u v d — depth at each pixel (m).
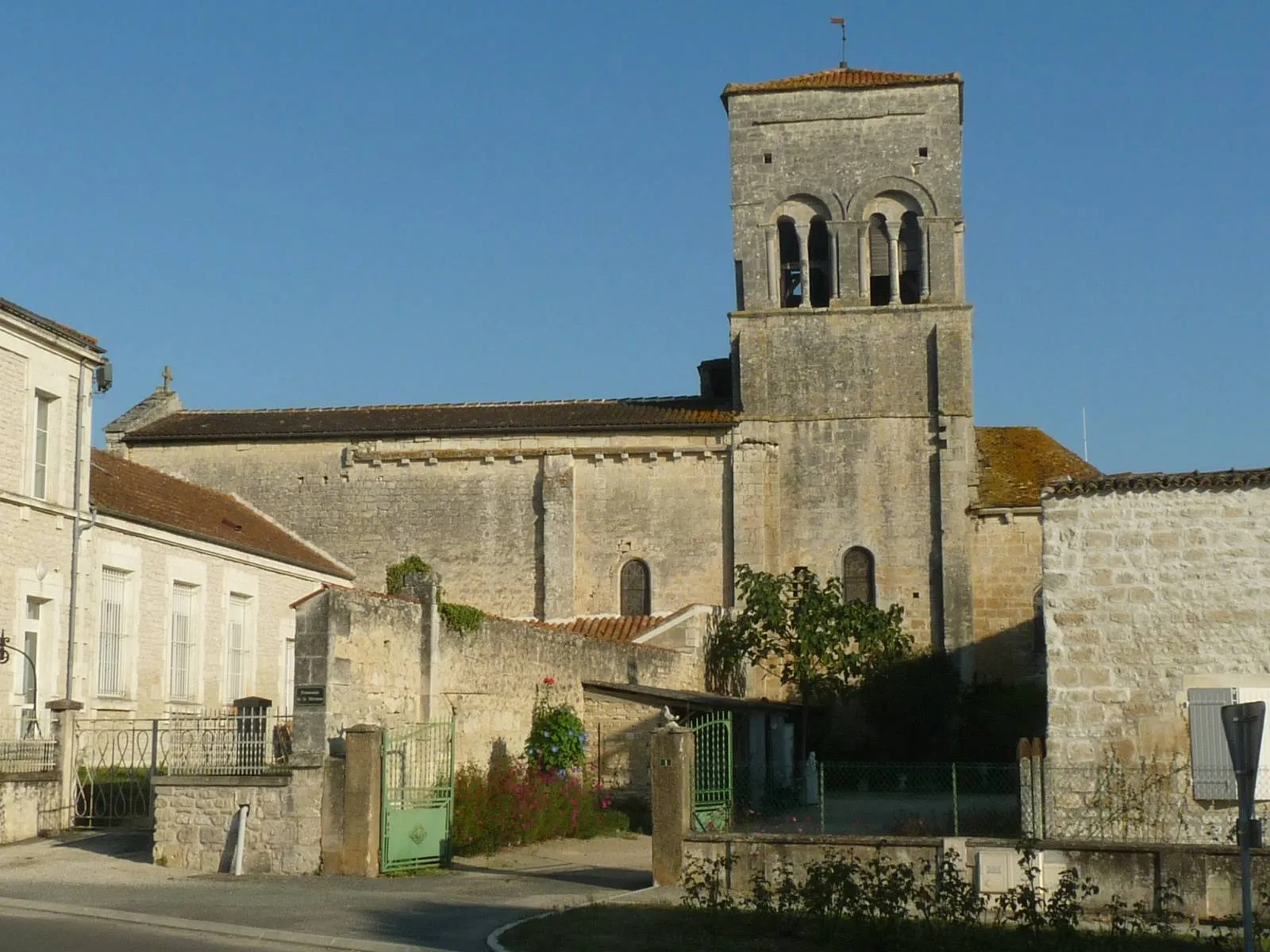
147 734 32.78
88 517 32.19
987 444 52.06
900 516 48.47
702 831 22.78
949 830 27.00
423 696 26.81
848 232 50.34
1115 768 23.17
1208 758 23.58
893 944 16.91
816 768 36.97
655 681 39.16
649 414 50.38
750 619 44.78
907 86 50.66
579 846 28.53
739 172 51.06
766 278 50.41
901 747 45.78
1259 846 19.91
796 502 48.94
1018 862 20.09
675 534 48.97
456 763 27.83
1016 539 48.06
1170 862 19.83
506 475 49.84
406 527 49.97
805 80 51.81
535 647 31.84
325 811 23.33
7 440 29.94
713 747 25.39
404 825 23.95
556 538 48.97
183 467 51.00
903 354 49.28
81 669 31.69
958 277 50.03
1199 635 23.94
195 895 20.75
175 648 35.72
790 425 49.28
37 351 30.98
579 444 49.72
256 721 25.66
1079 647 24.33
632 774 33.75
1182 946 17.25
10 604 29.72
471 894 21.41
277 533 45.19
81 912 18.83
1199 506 24.19
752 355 49.66
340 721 23.92
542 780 29.88
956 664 47.12
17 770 27.34
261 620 39.72
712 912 18.73
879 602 48.09
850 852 21.17
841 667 44.66
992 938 17.52
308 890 21.44
